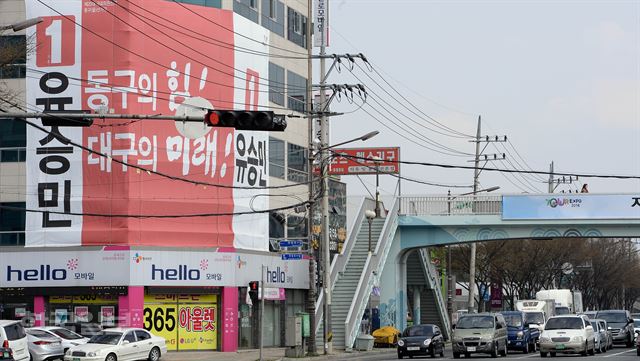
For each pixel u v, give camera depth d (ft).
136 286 272.31
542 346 257.96
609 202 358.02
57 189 277.44
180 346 280.31
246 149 301.63
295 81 354.54
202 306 285.02
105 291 271.69
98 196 275.80
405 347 266.16
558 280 631.97
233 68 299.17
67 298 276.00
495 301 511.81
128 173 275.18
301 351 268.62
